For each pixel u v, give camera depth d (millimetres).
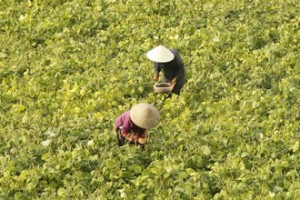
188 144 29469
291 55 38344
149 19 43906
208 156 29031
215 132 30484
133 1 46500
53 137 30031
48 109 33469
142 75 36688
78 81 36125
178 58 33812
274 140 29734
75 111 32781
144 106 27609
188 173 27438
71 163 27781
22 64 38344
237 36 41250
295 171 27344
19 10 45875
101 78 36031
